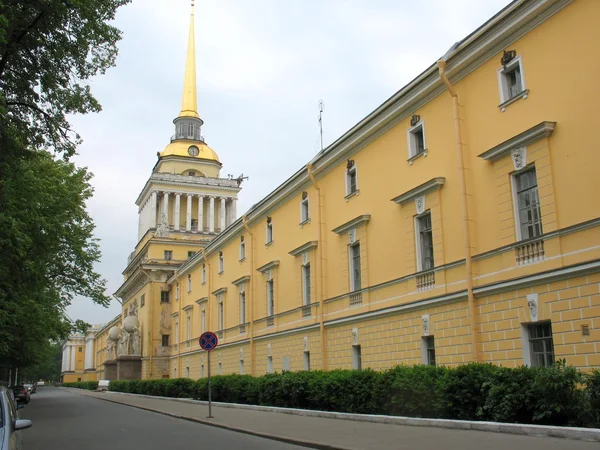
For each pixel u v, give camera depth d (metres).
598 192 13.65
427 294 19.09
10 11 13.50
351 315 23.58
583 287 13.80
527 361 15.24
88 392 63.25
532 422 11.56
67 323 34.41
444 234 18.59
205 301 44.41
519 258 15.66
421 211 19.77
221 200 65.69
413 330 19.83
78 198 31.92
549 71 15.22
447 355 18.06
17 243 19.38
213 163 67.62
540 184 15.17
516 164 15.95
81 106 16.59
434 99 19.52
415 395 14.43
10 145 15.61
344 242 24.80
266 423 16.78
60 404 36.38
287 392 20.84
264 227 33.97
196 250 60.09
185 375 48.53
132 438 14.85
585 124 14.12
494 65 17.06
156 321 55.94
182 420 20.20
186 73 71.50
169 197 64.44
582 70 14.30
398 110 21.08
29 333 30.72
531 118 15.66
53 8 14.14
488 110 17.17
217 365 40.28
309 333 27.20
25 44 14.82
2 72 14.81
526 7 15.73
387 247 21.66
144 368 55.19
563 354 14.15
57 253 31.23
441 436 11.53
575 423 10.84
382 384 15.77
